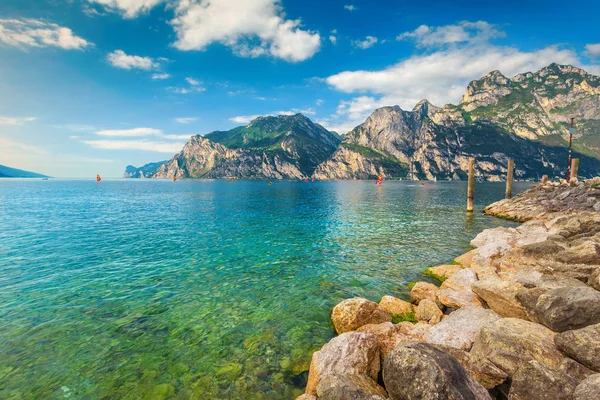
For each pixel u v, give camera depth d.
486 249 19.19
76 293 16.23
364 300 12.38
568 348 7.71
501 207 46.50
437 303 13.66
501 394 7.46
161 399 8.80
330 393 6.91
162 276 19.02
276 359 10.67
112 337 11.95
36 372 9.84
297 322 13.31
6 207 57.44
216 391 9.12
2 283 17.55
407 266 21.22
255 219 43.16
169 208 57.62
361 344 9.01
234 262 22.12
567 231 20.55
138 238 30.00
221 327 12.84
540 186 51.16
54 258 22.77
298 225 37.94
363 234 32.28
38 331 12.29
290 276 19.22
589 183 42.88
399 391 6.49
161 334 12.23
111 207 58.72
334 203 68.12
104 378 9.62
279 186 181.50
